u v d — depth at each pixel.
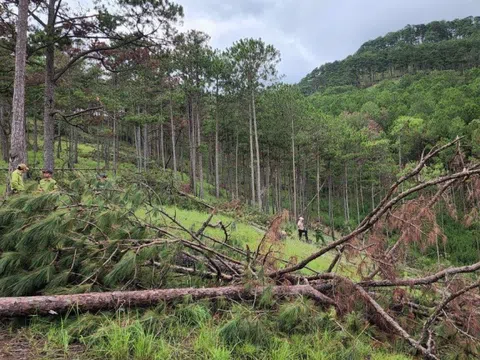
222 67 31.89
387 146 43.41
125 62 16.06
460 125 41.34
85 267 4.01
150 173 7.53
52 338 3.01
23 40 10.28
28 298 3.18
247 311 3.50
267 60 31.88
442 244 4.61
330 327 3.78
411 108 63.19
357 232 4.36
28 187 4.86
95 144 46.72
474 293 4.15
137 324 3.07
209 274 4.60
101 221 4.23
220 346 3.07
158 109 37.44
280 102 36.62
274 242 4.60
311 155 41.44
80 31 13.83
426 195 4.54
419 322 4.43
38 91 22.89
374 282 4.48
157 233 4.65
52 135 14.22
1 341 2.96
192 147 35.88
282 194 49.72
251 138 33.72
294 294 4.16
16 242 3.96
